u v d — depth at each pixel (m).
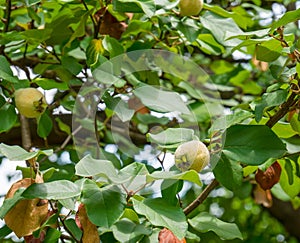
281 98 1.16
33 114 1.26
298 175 1.32
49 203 1.12
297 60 1.16
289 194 1.36
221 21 1.32
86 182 1.06
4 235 1.16
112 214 1.03
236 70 2.08
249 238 3.54
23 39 1.40
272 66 1.22
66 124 1.79
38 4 1.54
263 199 1.77
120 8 1.30
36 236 1.11
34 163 1.10
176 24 1.32
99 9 1.38
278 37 1.18
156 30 1.50
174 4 1.28
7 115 1.28
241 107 1.35
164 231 1.09
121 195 1.05
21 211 1.09
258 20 1.92
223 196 3.49
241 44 1.16
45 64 1.57
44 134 1.36
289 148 1.25
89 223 1.07
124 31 1.43
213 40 1.45
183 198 2.74
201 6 1.31
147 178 1.03
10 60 1.48
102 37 1.42
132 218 1.13
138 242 1.12
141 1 1.25
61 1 1.39
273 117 1.18
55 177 1.19
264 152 1.12
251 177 1.78
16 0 1.44
